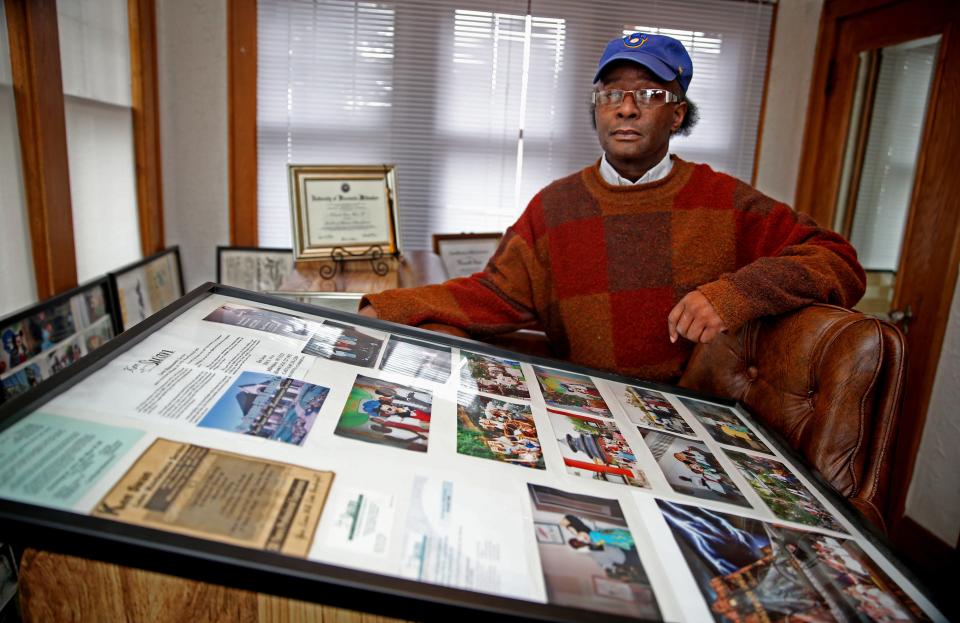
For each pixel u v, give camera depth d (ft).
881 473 2.61
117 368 1.91
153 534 1.33
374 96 8.31
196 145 7.97
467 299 4.06
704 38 8.61
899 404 2.59
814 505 2.03
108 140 6.23
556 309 4.29
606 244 4.11
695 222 4.00
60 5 5.20
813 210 8.52
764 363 3.07
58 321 5.03
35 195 4.80
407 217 8.75
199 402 1.82
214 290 2.71
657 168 4.15
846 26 7.99
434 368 2.57
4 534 1.30
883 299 7.11
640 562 1.58
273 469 1.61
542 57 8.50
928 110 6.58
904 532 6.45
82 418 1.63
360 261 6.24
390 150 8.51
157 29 7.26
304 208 5.97
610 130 3.89
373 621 1.69
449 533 1.54
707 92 8.75
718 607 1.48
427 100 8.42
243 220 8.25
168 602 1.71
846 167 7.91
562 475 1.92
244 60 7.87
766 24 8.65
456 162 8.68
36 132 4.71
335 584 1.32
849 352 2.63
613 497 1.86
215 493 1.48
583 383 2.83
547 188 4.47
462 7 8.21
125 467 1.50
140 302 6.71
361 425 1.93
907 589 1.65
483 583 1.40
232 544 1.36
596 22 8.46
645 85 3.76
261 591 1.34
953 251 6.12
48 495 1.37
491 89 8.50
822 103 8.35
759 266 3.04
